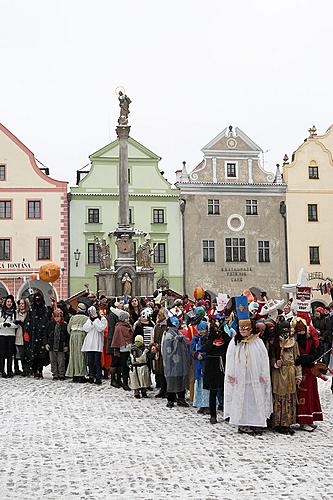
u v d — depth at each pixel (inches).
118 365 723.4
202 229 2000.5
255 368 457.7
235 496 308.5
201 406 555.8
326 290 1971.0
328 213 2070.6
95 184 1969.7
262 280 2012.8
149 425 496.7
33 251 1908.2
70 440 441.4
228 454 395.5
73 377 776.3
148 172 2001.7
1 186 1919.3
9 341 820.6
